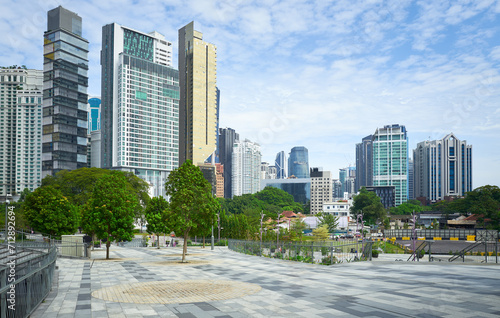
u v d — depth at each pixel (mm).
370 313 11305
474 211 101188
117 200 33281
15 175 190000
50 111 169875
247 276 20188
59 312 11883
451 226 123250
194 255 37531
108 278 19953
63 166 167875
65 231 52188
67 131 170500
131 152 195625
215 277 19984
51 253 16438
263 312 11664
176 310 12062
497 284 16156
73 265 27172
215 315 11359
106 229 32812
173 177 31078
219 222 69188
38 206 50531
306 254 29188
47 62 171875
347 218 130250
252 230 66750
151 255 37656
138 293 15141
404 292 14531
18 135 191375
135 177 86562
